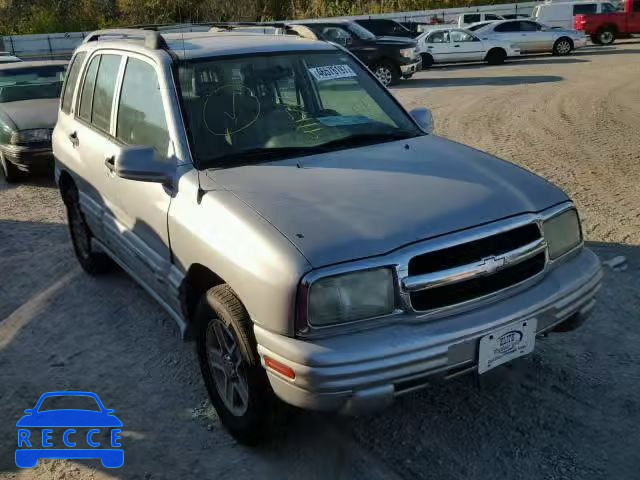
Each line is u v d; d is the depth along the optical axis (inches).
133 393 157.2
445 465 125.5
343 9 1547.7
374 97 177.3
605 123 432.1
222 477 126.4
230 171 140.9
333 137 157.6
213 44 170.4
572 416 137.6
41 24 1521.9
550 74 745.0
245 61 164.1
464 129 446.6
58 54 1266.0
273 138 153.0
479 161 146.1
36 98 401.4
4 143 356.8
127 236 168.7
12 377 167.5
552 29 974.4
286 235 114.8
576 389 146.5
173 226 140.8
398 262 111.1
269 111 158.2
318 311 108.6
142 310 199.8
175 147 146.6
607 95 548.4
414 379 110.8
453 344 112.1
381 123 168.1
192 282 142.2
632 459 124.4
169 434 140.8
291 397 111.9
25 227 288.7
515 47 959.6
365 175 136.0
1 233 281.6
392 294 111.6
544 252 126.4
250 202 126.0
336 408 109.1
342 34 748.6
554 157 348.2
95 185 187.2
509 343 118.5
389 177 135.0
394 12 1498.5
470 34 938.1
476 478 121.7
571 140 387.2
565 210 132.0
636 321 174.1
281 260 110.7
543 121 454.3
